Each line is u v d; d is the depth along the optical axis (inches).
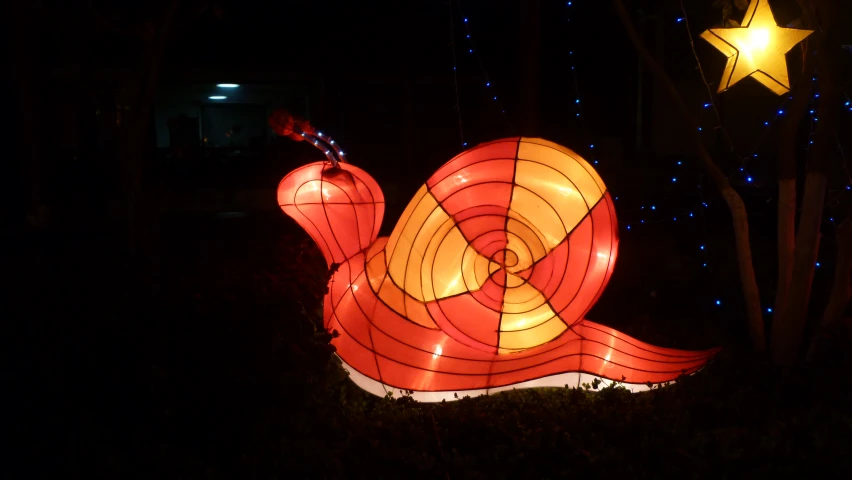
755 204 488.1
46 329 200.8
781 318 178.7
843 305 176.2
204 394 161.0
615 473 133.5
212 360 175.2
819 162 164.1
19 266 309.0
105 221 522.0
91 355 180.1
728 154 689.6
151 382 163.8
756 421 152.3
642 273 303.1
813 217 167.6
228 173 833.5
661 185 624.4
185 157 848.3
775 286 257.0
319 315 202.8
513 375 167.6
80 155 707.4
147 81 263.3
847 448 136.2
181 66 798.5
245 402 160.2
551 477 133.6
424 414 160.7
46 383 168.6
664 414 154.9
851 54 163.5
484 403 165.6
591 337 177.0
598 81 858.1
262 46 829.2
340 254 187.3
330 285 185.5
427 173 826.8
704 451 138.6
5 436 150.3
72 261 317.1
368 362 171.6
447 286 176.4
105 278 254.5
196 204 649.6
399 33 824.9
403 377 169.9
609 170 766.5
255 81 840.3
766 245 339.9
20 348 188.7
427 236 176.2
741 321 227.6
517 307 172.6
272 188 713.6
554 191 171.2
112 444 148.3
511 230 175.2
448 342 175.2
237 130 970.1
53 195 621.9
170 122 940.0
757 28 143.8
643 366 173.8
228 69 815.1
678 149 854.5
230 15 822.5
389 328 175.3
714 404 156.6
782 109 202.2
